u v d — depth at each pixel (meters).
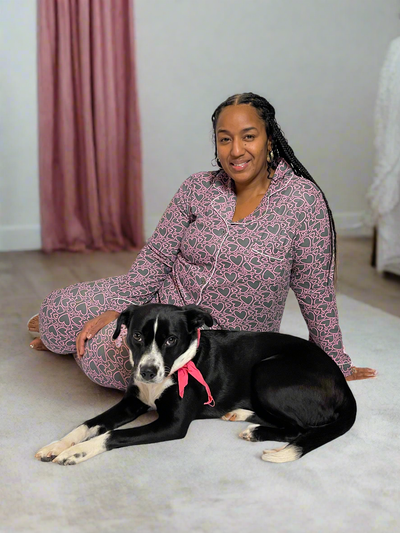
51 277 4.50
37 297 3.94
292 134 6.22
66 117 5.23
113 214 5.50
